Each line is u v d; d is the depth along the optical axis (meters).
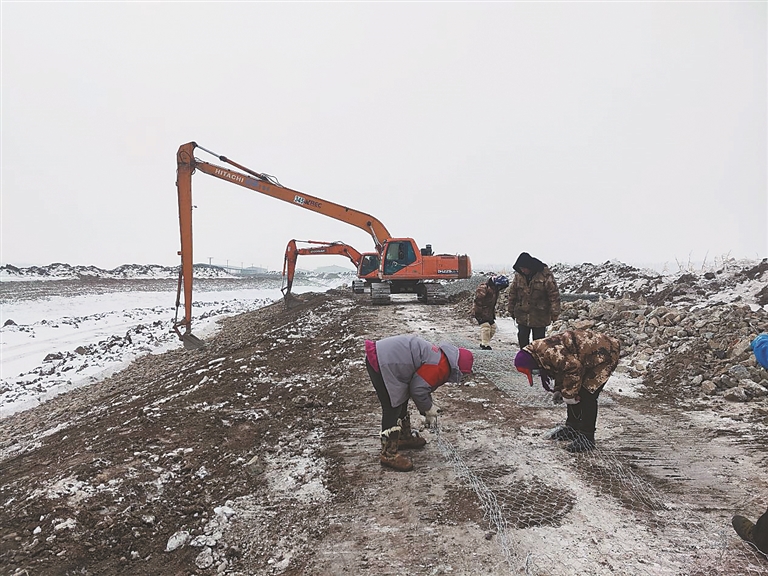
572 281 19.05
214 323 21.27
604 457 4.81
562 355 4.75
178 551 3.64
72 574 3.33
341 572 3.34
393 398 4.57
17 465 5.52
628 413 6.01
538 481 4.41
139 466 4.73
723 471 4.50
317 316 16.31
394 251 18.56
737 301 11.09
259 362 8.88
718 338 7.54
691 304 11.89
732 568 3.20
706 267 15.43
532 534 3.63
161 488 4.40
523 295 7.97
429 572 3.29
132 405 7.57
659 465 4.66
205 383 7.69
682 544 3.46
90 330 19.67
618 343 4.93
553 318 7.82
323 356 9.58
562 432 5.27
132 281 42.97
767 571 3.16
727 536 3.54
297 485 4.54
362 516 3.99
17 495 4.35
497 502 4.05
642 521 3.76
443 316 14.75
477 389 7.15
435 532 3.72
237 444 5.36
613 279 17.30
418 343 4.63
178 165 12.34
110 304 29.77
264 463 4.97
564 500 4.08
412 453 5.11
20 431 8.48
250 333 16.27
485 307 9.45
